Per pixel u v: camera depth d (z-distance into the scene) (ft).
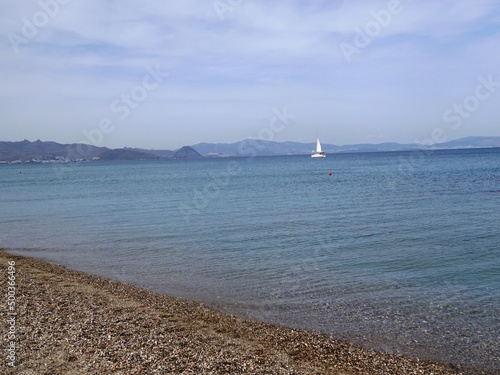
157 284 54.54
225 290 51.78
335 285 53.06
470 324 40.32
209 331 38.34
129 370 27.96
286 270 60.54
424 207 119.14
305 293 50.11
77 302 45.19
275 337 37.47
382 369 31.81
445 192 155.94
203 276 58.18
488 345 35.91
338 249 72.59
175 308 44.96
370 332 38.73
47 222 111.04
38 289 50.06
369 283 53.62
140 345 32.86
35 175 428.15
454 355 34.27
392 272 58.34
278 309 44.93
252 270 60.90
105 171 501.15
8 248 79.36
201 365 29.68
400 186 188.85
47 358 29.50
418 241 76.59
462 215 103.30
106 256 71.31
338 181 236.02
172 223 105.19
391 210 115.96
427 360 33.42
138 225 103.19
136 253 73.15
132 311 43.09
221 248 75.82
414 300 47.09
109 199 170.91
